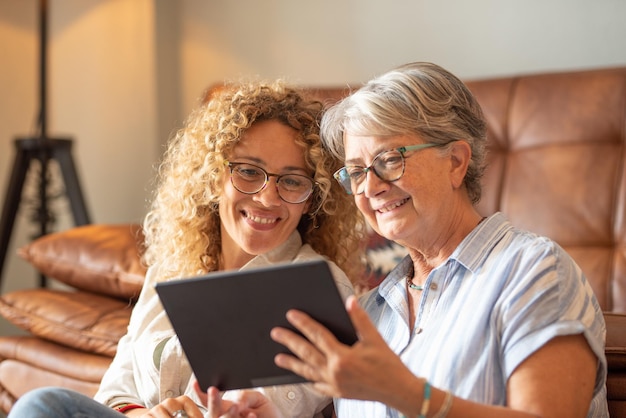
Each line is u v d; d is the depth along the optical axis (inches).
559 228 91.0
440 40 120.0
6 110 139.8
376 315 59.1
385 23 123.8
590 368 47.0
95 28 136.1
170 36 137.1
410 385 43.8
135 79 133.1
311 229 71.2
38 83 140.7
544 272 48.7
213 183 67.2
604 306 86.1
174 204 71.2
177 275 71.0
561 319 47.1
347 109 55.2
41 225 126.1
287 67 131.0
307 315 44.8
